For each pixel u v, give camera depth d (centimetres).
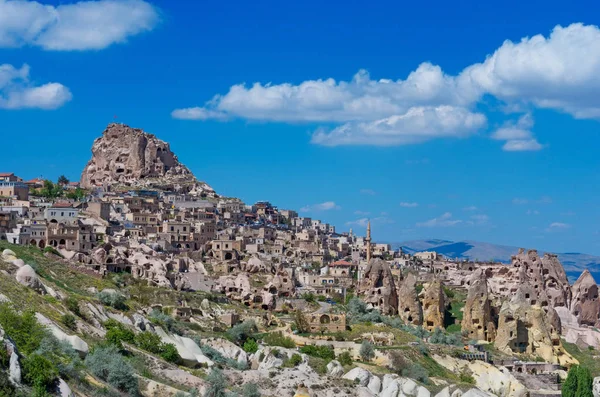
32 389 18838
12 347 19075
